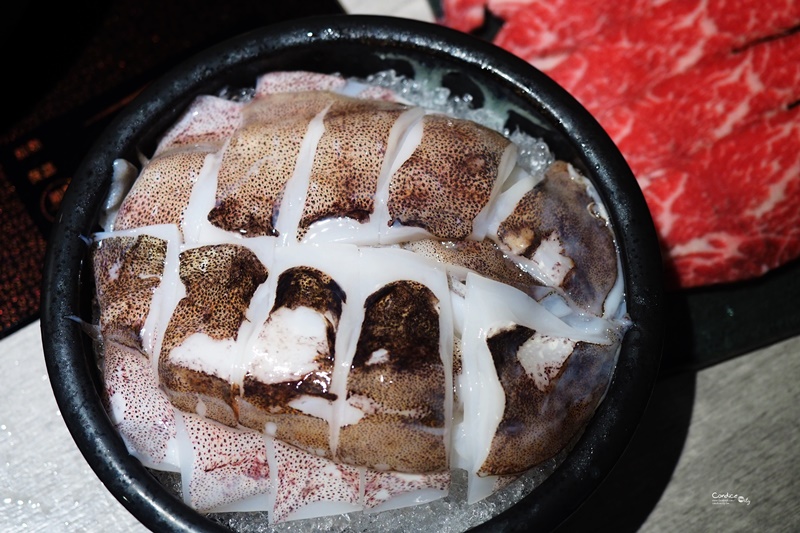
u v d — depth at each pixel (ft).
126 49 1.62
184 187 1.26
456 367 1.19
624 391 1.19
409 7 1.68
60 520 1.46
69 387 1.19
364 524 1.26
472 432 1.19
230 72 1.31
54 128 1.58
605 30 1.65
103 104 1.60
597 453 1.17
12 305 1.52
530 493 1.17
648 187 1.60
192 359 1.17
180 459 1.23
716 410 1.57
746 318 1.57
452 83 1.35
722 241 1.58
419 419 1.15
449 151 1.24
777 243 1.58
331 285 1.17
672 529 1.52
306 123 1.26
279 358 1.15
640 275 1.23
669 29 1.64
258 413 1.17
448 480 1.20
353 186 1.22
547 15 1.64
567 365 1.20
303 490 1.21
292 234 1.21
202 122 1.32
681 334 1.57
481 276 1.21
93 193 1.25
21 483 1.47
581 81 1.64
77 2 1.62
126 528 1.47
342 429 1.16
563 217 1.26
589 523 1.51
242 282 1.19
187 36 1.64
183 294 1.20
